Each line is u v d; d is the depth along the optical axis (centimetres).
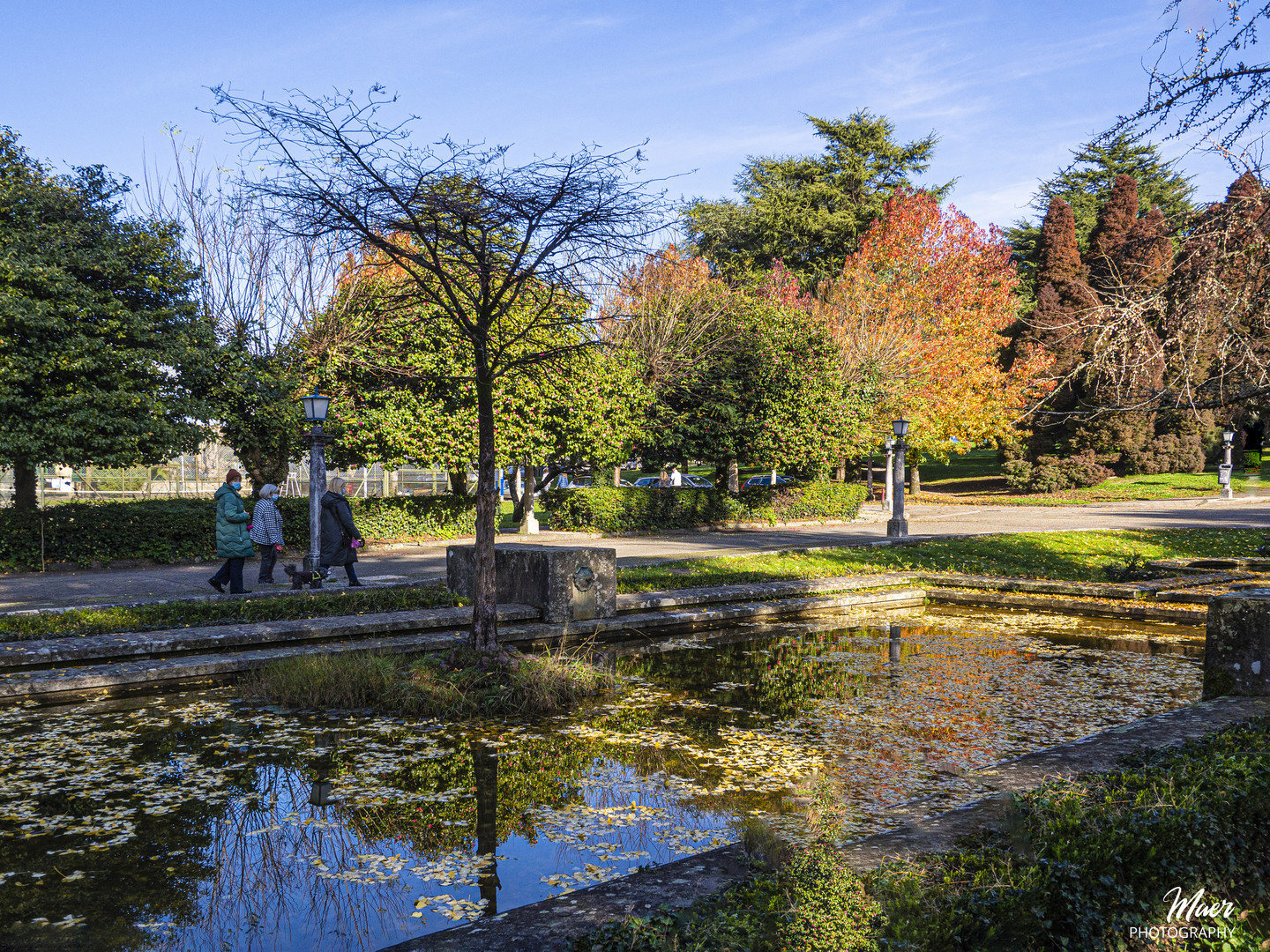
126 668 762
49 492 3195
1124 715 701
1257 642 580
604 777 550
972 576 1437
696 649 986
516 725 671
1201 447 4347
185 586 1328
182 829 463
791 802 504
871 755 595
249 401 1847
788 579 1384
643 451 2794
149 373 1672
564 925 272
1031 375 3475
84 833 457
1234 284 978
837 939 246
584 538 2291
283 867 416
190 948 340
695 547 2005
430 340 1944
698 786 532
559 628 984
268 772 555
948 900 268
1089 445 4244
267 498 1328
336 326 1948
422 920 362
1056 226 4284
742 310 2786
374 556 1831
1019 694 773
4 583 1380
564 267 746
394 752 598
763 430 2695
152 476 3300
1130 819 332
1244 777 389
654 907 283
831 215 4062
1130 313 1011
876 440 3347
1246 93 783
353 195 679
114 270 1652
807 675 850
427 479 3634
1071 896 288
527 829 465
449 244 750
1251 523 2605
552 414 2222
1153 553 1794
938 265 3491
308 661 762
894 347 3266
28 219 1611
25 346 1541
